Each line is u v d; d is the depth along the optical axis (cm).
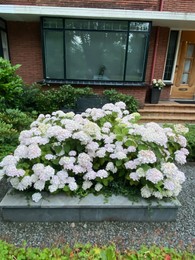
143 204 196
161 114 572
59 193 204
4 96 367
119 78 571
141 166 192
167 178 197
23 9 469
